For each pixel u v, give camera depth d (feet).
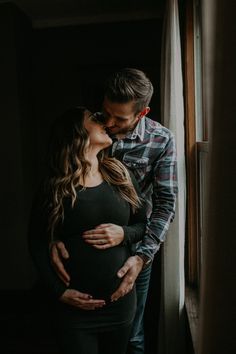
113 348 3.64
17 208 9.25
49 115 10.52
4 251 9.41
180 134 4.93
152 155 4.34
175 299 5.19
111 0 9.05
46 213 3.26
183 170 4.95
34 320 7.88
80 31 10.23
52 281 3.26
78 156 3.22
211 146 1.83
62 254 3.24
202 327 2.03
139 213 3.77
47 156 3.41
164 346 5.71
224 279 1.71
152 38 10.02
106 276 3.27
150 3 9.34
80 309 3.30
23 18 9.48
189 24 5.61
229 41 1.56
